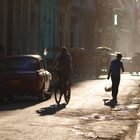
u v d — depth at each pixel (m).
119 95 23.55
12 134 11.27
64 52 19.69
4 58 20.83
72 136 11.12
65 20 60.72
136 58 53.81
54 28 55.38
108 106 18.02
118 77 21.44
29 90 19.67
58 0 56.91
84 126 12.69
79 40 69.75
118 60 21.59
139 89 28.06
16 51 40.38
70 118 14.28
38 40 47.81
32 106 17.92
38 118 14.16
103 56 51.53
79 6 68.44
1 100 20.09
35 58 20.80
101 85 31.55
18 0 40.97
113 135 11.33
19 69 20.28
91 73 51.06
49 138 10.82
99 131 11.88
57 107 17.52
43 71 20.78
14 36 39.84
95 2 77.19
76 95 23.28
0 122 13.20
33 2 45.41
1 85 19.73
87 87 29.42
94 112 15.91
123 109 17.02
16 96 22.81
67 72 19.33
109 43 91.19
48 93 21.45
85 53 49.00
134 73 56.88
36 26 46.84
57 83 18.98
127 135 11.40
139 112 16.09
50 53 50.09
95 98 21.64
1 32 36.94
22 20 42.03
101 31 81.50
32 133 11.45
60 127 12.45
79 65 46.94
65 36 60.72
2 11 37.09
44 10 50.34
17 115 14.88
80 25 70.00
